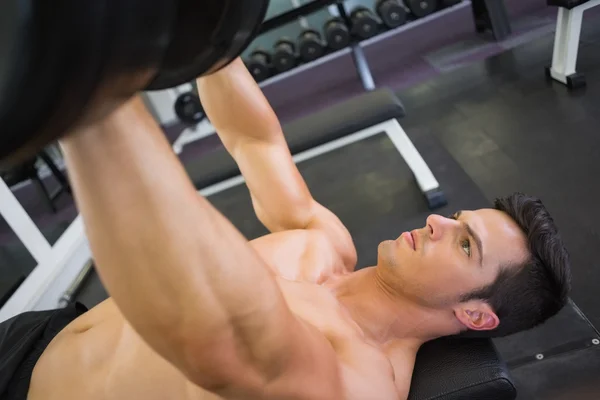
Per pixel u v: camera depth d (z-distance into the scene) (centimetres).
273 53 395
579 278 189
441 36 441
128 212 45
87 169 44
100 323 103
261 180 136
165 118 482
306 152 255
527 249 121
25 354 111
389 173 284
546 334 173
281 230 142
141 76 37
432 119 327
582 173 238
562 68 307
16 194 418
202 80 124
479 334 123
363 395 90
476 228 120
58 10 28
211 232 51
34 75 28
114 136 44
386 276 122
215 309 51
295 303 109
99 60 31
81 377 97
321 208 147
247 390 63
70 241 279
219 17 41
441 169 274
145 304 48
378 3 384
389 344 120
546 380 159
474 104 327
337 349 99
